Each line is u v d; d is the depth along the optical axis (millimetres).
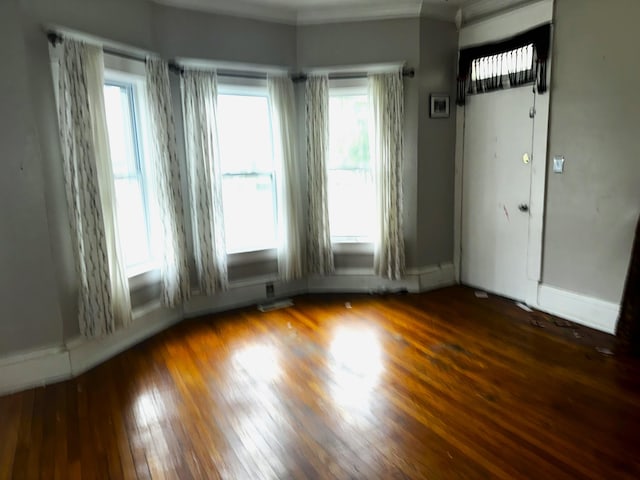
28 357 2857
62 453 2207
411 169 4363
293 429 2350
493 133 4168
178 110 3758
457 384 2768
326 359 3146
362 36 4199
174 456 2160
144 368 3074
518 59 3826
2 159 2682
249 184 4227
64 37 2797
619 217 3279
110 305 3105
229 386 2805
